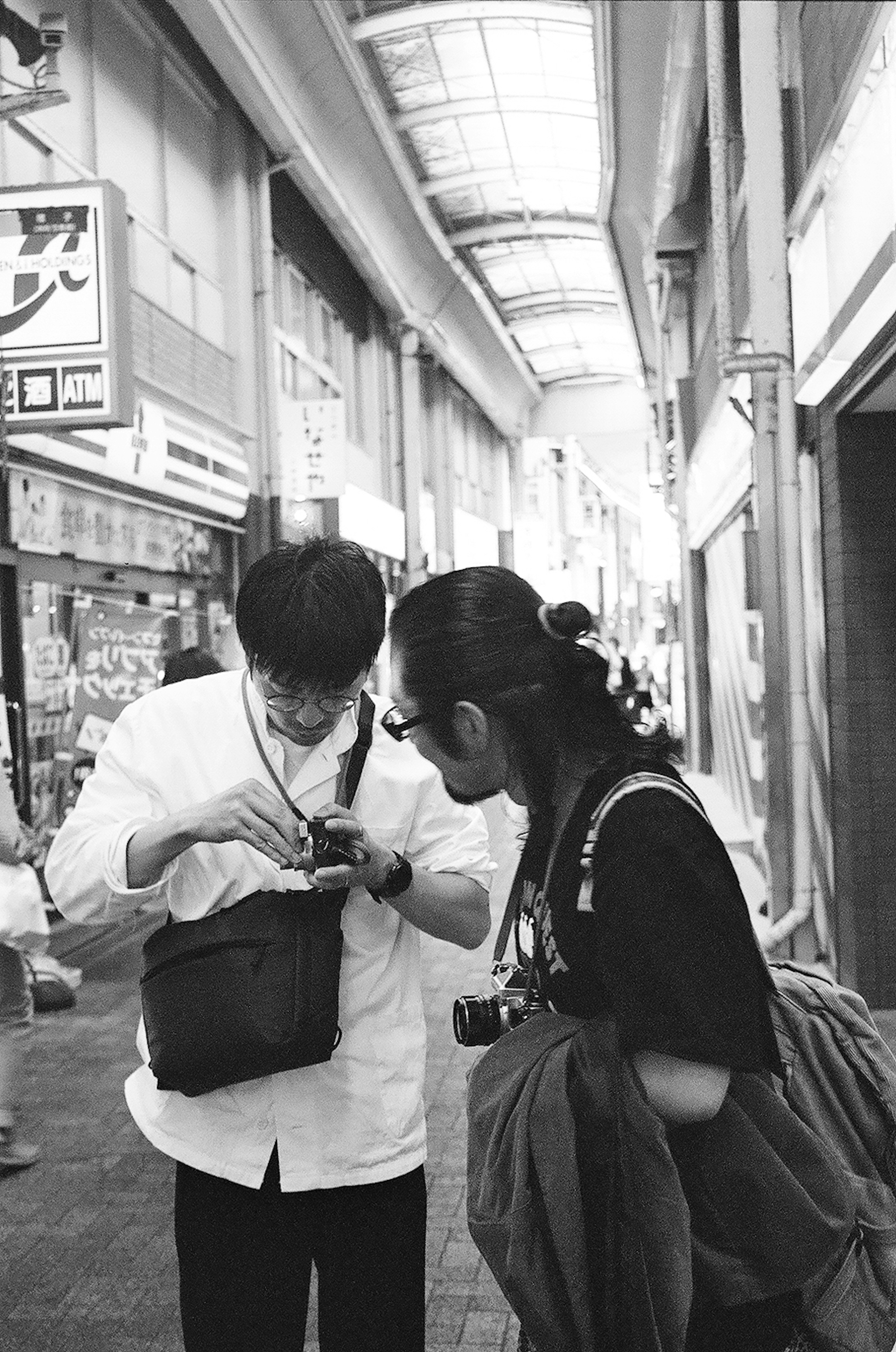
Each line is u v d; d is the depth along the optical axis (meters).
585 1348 1.54
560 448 36.81
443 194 22.56
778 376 7.03
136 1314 3.57
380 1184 2.10
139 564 10.60
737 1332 1.62
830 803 7.05
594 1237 1.55
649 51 11.62
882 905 6.40
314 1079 2.07
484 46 16.91
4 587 8.19
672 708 21.02
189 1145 2.06
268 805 1.96
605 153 15.46
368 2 15.21
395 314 22.09
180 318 12.21
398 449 22.75
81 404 7.07
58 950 8.24
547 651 1.66
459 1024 1.84
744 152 7.82
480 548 31.39
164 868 2.00
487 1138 1.65
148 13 11.38
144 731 2.13
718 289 7.11
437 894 2.10
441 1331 3.45
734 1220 1.58
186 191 12.58
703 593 16.72
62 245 7.09
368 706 2.20
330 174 15.88
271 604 1.90
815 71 6.91
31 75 8.28
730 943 1.50
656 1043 1.47
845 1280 1.71
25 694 8.34
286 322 16.41
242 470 13.09
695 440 15.98
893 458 6.49
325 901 2.02
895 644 6.46
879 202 4.62
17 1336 3.45
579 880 1.57
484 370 30.00
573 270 28.55
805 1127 1.62
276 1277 2.07
